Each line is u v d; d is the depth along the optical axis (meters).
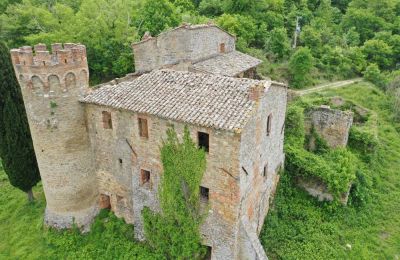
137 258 21.00
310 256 22.52
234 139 16.66
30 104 20.27
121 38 42.50
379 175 33.28
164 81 20.31
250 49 49.31
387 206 29.41
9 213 27.33
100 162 22.61
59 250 22.34
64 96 20.34
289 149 28.06
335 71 52.75
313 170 26.69
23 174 25.78
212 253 19.77
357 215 27.52
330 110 31.58
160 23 44.72
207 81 19.42
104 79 43.94
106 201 24.14
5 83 23.98
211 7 55.97
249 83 18.64
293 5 62.47
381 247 25.00
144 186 21.17
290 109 29.94
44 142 20.92
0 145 25.16
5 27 44.25
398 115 43.56
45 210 24.05
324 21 62.50
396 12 65.50
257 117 18.55
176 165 18.94
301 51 47.47
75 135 21.39
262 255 18.73
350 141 34.09
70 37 41.91
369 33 62.47
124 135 20.62
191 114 17.41
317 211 26.36
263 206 23.11
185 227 19.72
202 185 18.58
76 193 22.39
